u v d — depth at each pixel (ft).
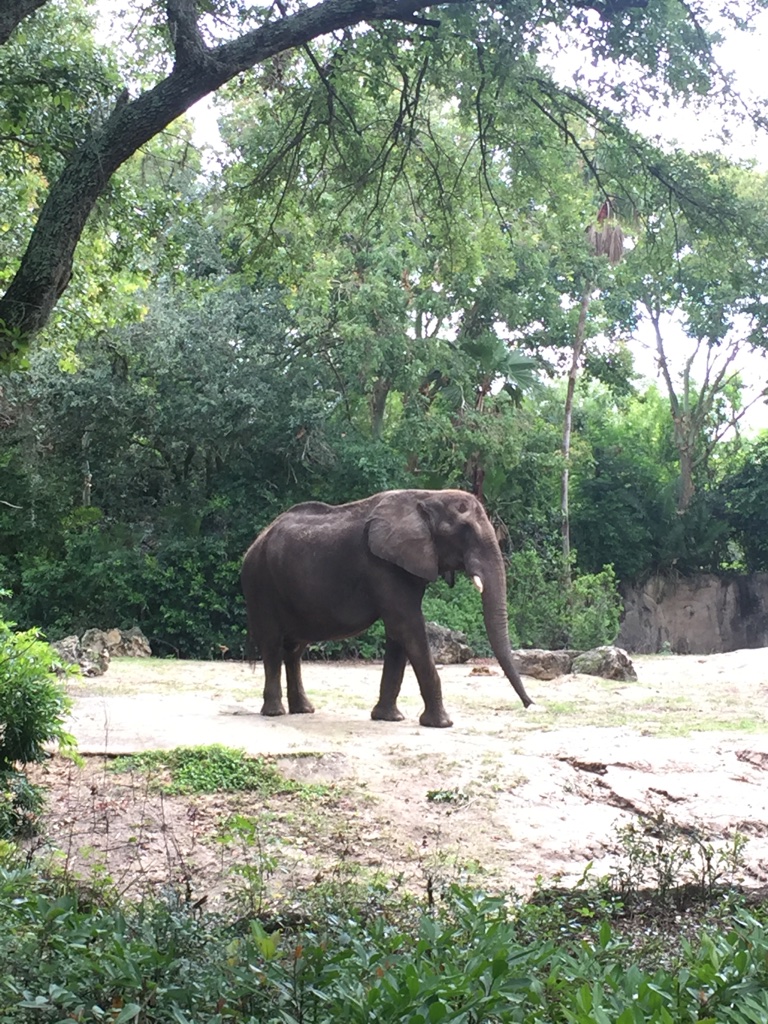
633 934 20.67
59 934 13.74
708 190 37.01
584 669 58.70
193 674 56.65
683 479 125.18
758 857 26.40
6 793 26.68
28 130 39.96
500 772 32.37
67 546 79.20
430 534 41.09
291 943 14.66
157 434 82.38
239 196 41.75
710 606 119.14
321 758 33.06
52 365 77.97
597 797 31.19
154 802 29.37
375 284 82.28
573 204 41.83
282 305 83.10
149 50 40.11
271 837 27.30
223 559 79.00
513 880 24.98
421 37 34.86
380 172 41.75
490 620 42.16
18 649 28.12
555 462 96.63
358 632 42.11
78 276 56.54
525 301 99.19
